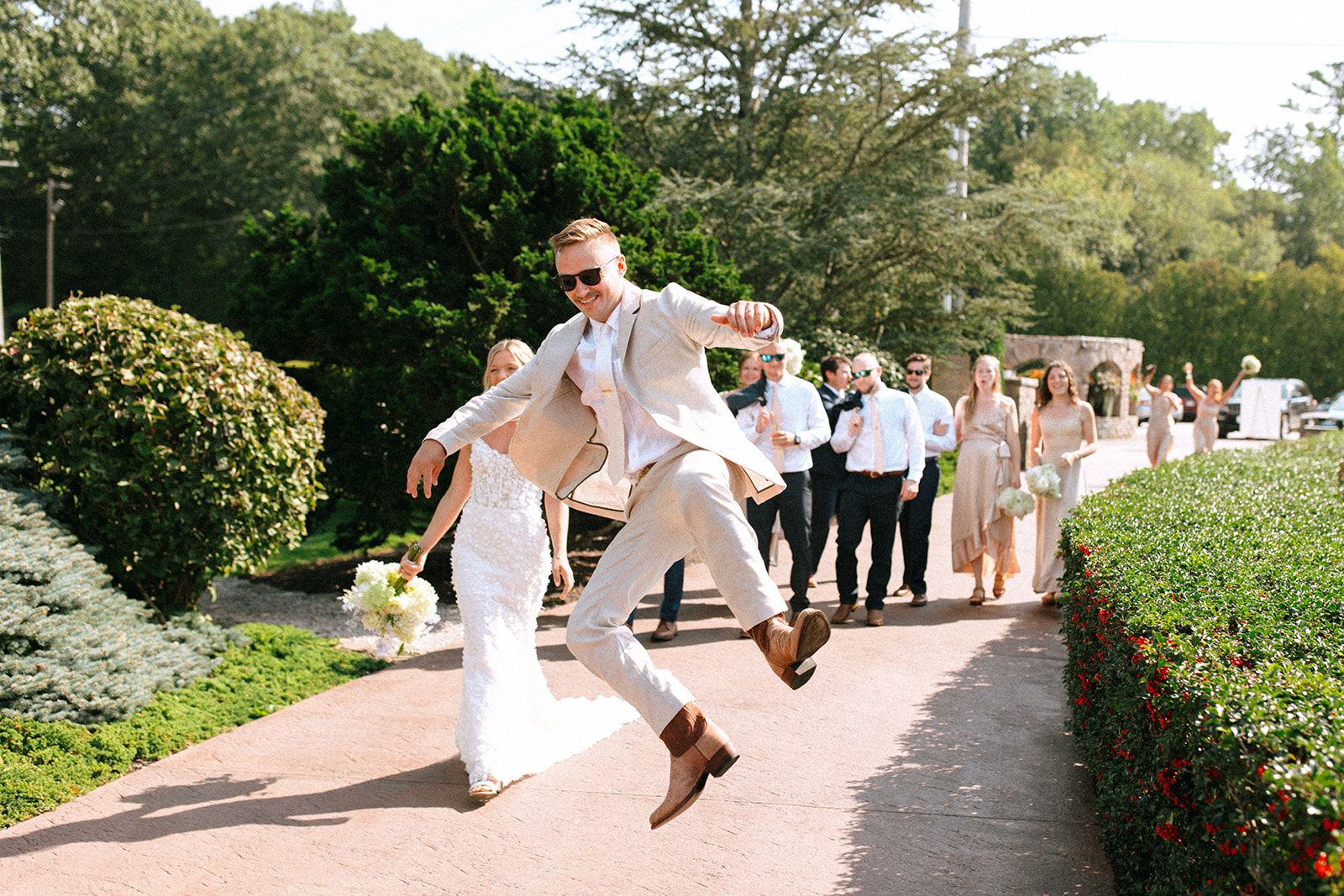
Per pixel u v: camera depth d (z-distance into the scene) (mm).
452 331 8445
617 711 5512
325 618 8062
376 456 9125
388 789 4617
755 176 18984
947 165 19031
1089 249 48656
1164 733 3012
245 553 6926
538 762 4809
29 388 6387
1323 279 44750
